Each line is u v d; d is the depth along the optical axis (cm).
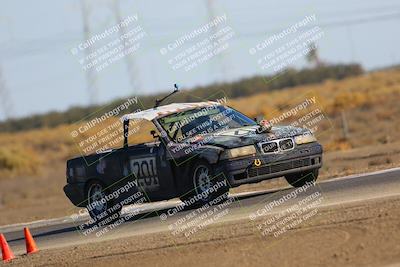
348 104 14462
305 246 2842
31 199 8369
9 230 5306
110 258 3212
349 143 8750
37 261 3494
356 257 2661
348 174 4841
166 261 2988
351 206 3416
